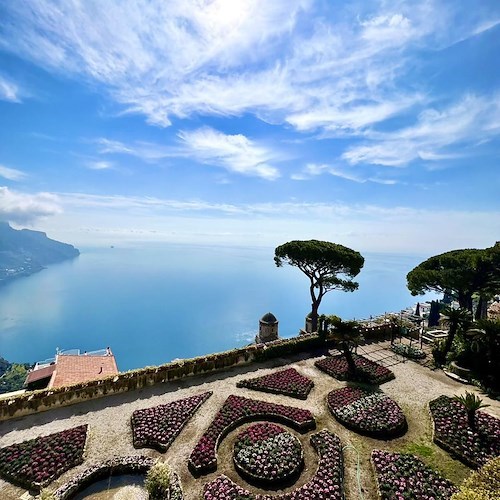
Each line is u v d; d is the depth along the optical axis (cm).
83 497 1234
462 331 2516
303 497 1197
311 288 3684
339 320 2373
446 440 1525
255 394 2006
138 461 1372
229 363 2417
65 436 1524
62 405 1830
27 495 1223
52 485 1275
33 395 1758
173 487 1247
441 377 2283
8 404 1694
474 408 1570
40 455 1396
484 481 1080
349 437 1600
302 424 1650
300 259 3488
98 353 3094
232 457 1452
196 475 1338
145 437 1530
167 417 1681
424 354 2645
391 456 1414
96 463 1389
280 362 2531
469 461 1401
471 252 3366
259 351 2547
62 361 2733
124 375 2006
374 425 1634
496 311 3656
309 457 1459
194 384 2130
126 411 1791
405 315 3962
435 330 3328
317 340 2844
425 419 1759
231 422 1667
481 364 2233
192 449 1489
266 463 1370
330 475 1305
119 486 1288
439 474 1315
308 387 2062
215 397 1958
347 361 2347
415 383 2183
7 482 1294
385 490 1235
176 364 2191
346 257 3284
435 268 3659
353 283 3516
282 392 2016
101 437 1566
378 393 1992
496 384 2080
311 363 2519
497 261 2938
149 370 2091
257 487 1293
